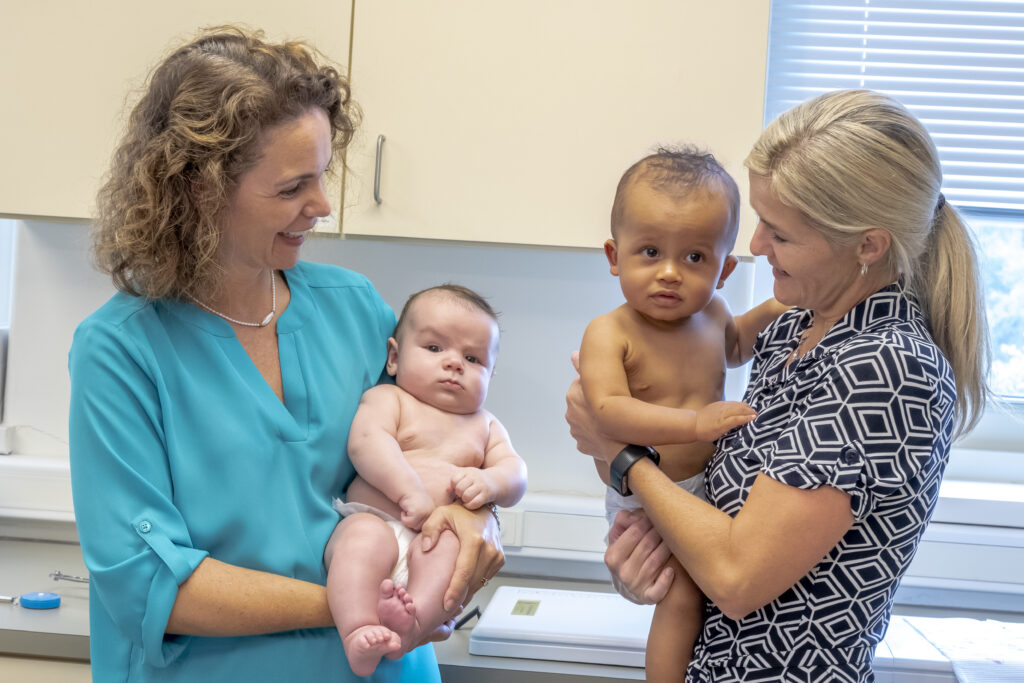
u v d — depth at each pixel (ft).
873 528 3.76
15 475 6.92
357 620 3.92
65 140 5.90
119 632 4.01
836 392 3.67
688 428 4.02
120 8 5.82
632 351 4.46
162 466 3.96
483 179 5.90
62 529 7.06
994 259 7.24
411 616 3.93
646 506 4.09
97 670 4.07
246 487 4.05
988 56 6.72
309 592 4.00
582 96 5.82
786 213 3.78
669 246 4.28
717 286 4.62
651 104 5.79
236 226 3.98
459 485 4.41
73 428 3.92
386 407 4.61
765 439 4.05
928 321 4.03
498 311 7.10
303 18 5.84
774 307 4.89
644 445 4.26
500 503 4.64
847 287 3.97
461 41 5.84
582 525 6.72
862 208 3.65
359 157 5.94
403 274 7.13
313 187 4.00
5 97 5.89
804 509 3.64
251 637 4.01
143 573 3.77
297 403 4.33
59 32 5.84
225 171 3.83
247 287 4.28
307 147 3.87
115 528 3.82
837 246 3.78
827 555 3.79
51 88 5.87
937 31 6.70
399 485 4.31
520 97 5.84
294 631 4.09
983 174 6.71
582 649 5.17
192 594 3.79
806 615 3.83
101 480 3.85
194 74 3.87
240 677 3.99
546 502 6.80
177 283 4.06
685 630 4.40
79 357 3.95
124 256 3.95
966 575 6.52
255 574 3.93
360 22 5.85
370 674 3.95
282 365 4.34
